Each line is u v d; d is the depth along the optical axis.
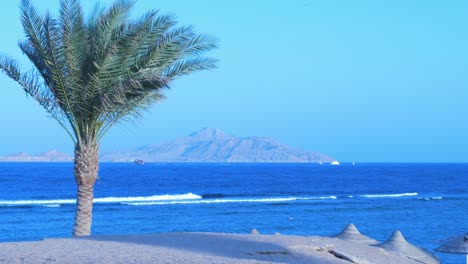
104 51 16.27
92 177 17.38
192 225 42.41
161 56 17.02
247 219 47.12
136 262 11.50
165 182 118.50
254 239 15.56
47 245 13.51
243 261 12.20
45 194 78.50
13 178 129.50
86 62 16.72
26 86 17.02
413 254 16.20
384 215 51.97
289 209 57.53
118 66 16.67
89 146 17.36
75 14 16.41
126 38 16.52
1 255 12.02
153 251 13.02
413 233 38.31
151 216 48.66
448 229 40.84
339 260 13.98
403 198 76.94
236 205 61.88
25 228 39.88
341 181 131.12
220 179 136.88
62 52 16.59
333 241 16.23
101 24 16.72
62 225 41.69
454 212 55.41
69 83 16.84
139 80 16.11
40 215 48.62
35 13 16.48
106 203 62.28
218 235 16.19
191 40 17.17
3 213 50.38
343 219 48.06
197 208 57.41
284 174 181.62
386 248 16.45
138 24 16.88
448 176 169.88
